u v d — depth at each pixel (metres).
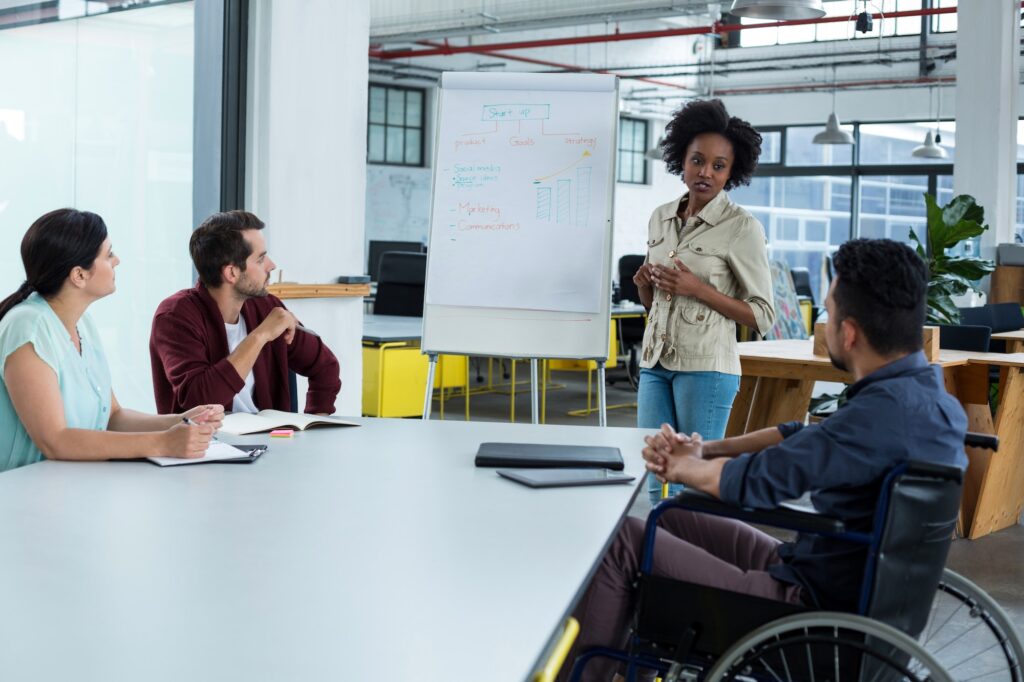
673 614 1.87
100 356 2.44
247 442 2.46
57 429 2.19
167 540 1.61
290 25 4.66
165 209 4.69
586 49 13.66
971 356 4.42
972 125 7.50
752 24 12.66
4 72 4.79
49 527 1.67
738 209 3.19
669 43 14.41
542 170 3.80
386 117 13.26
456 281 3.79
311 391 3.14
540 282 3.74
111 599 1.33
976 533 4.33
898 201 13.63
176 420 2.42
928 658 1.53
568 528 1.74
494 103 3.88
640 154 14.94
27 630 1.22
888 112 13.37
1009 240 7.68
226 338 2.88
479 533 1.69
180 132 4.64
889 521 1.65
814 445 1.75
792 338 6.43
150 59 4.66
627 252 14.76
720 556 2.18
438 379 6.28
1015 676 1.95
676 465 1.95
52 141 4.82
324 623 1.26
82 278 2.29
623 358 8.81
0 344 2.21
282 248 4.73
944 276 6.20
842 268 1.84
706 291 3.09
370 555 1.55
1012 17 7.46
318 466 2.20
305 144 4.80
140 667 1.11
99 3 4.68
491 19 10.55
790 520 1.75
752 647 1.67
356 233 5.08
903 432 1.72
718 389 3.13
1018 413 4.40
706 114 3.15
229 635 1.21
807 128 14.08
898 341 1.80
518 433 2.67
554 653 1.25
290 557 1.53
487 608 1.33
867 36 13.16
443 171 3.87
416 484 2.04
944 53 12.71
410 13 11.11
